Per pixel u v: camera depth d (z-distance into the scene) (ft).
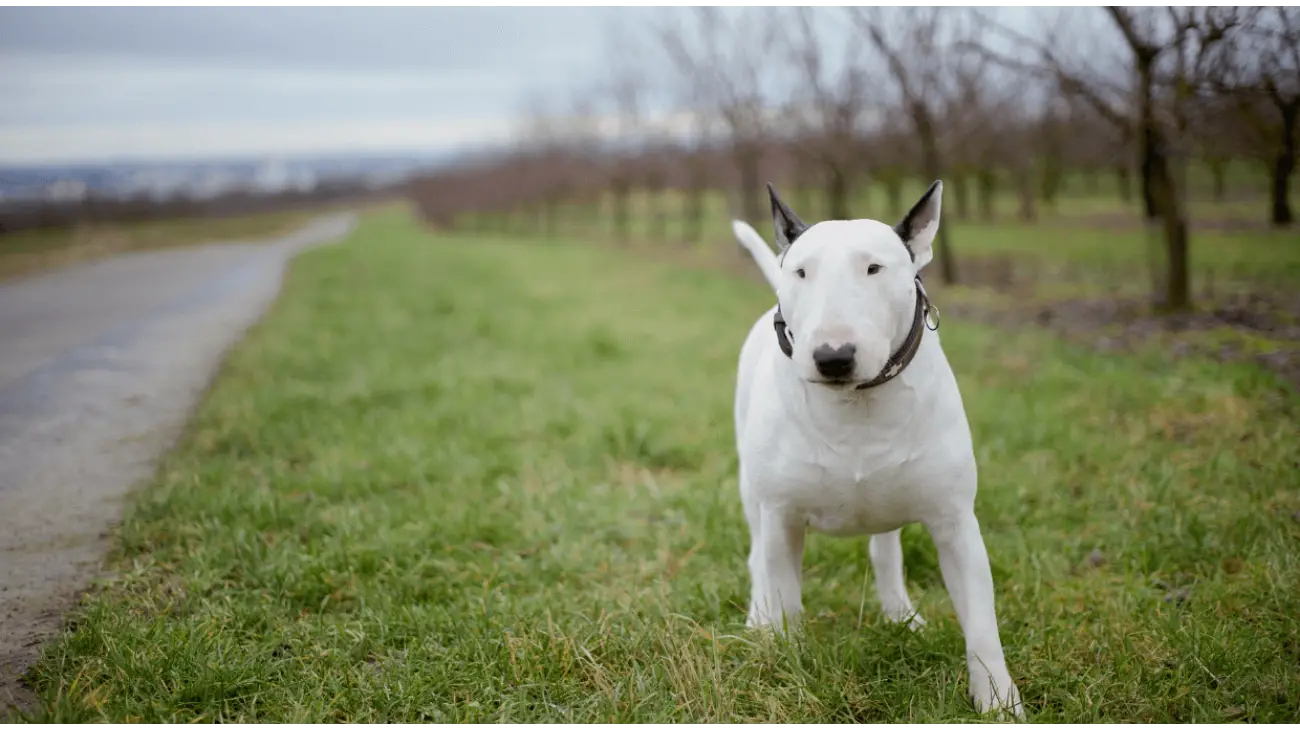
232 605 11.88
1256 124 29.14
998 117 62.44
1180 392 20.44
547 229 129.29
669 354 29.45
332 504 16.30
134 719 9.08
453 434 20.39
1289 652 10.23
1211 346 25.52
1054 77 32.58
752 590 11.28
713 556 13.75
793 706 9.27
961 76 45.88
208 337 36.83
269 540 14.61
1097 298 36.32
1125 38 29.66
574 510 15.53
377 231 141.18
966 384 22.99
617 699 9.20
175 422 22.94
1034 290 40.40
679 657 9.84
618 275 57.16
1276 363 22.76
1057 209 92.73
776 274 10.85
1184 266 31.68
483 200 148.05
